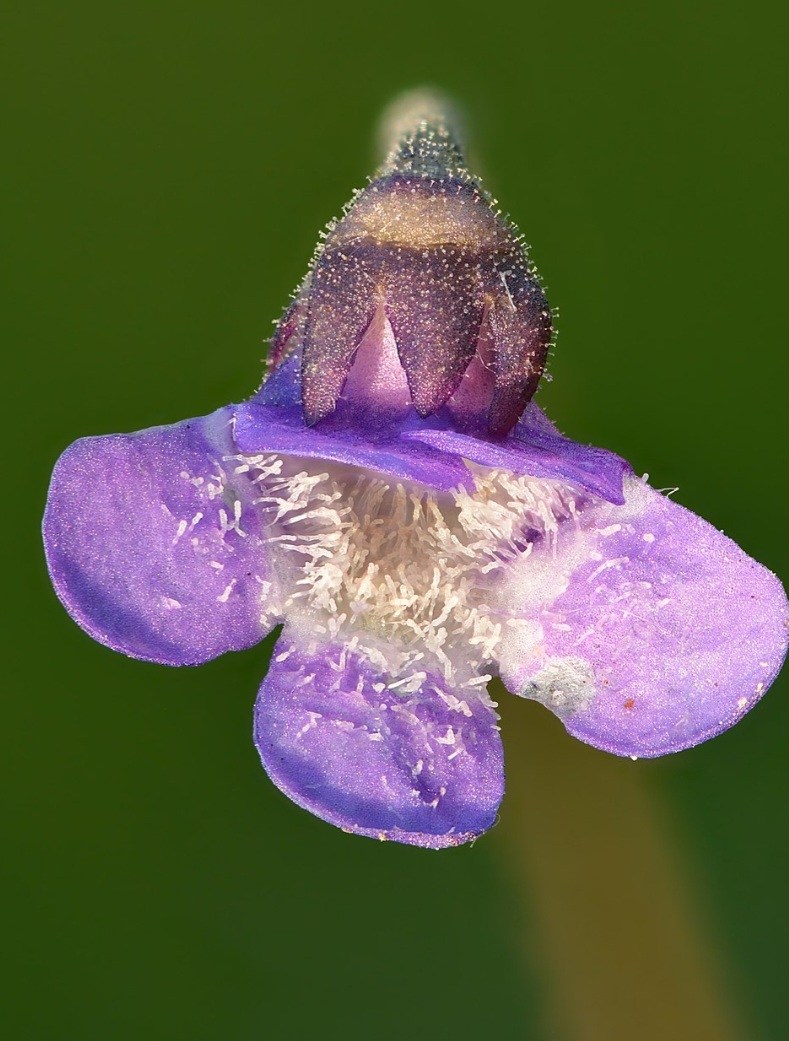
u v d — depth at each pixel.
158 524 0.07
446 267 0.07
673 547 0.07
